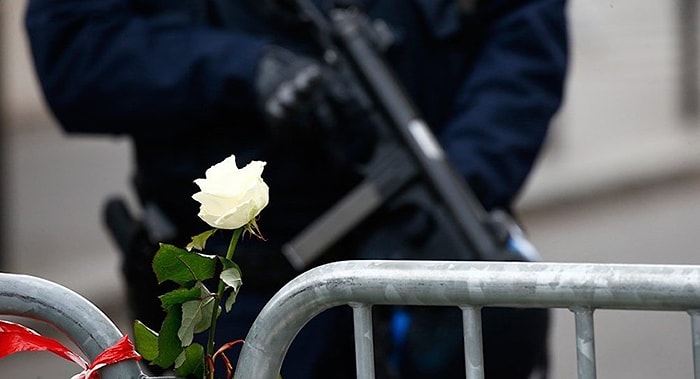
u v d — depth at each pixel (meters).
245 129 5.04
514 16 5.56
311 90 4.82
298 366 5.11
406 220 4.98
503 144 5.37
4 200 14.24
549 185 17.30
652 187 17.59
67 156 18.52
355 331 2.61
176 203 5.12
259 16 5.09
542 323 4.91
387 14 5.29
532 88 5.50
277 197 5.05
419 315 4.86
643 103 21.94
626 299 2.38
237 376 2.66
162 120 5.03
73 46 5.15
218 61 4.95
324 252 4.97
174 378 2.65
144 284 5.10
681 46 22.89
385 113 4.93
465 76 5.54
